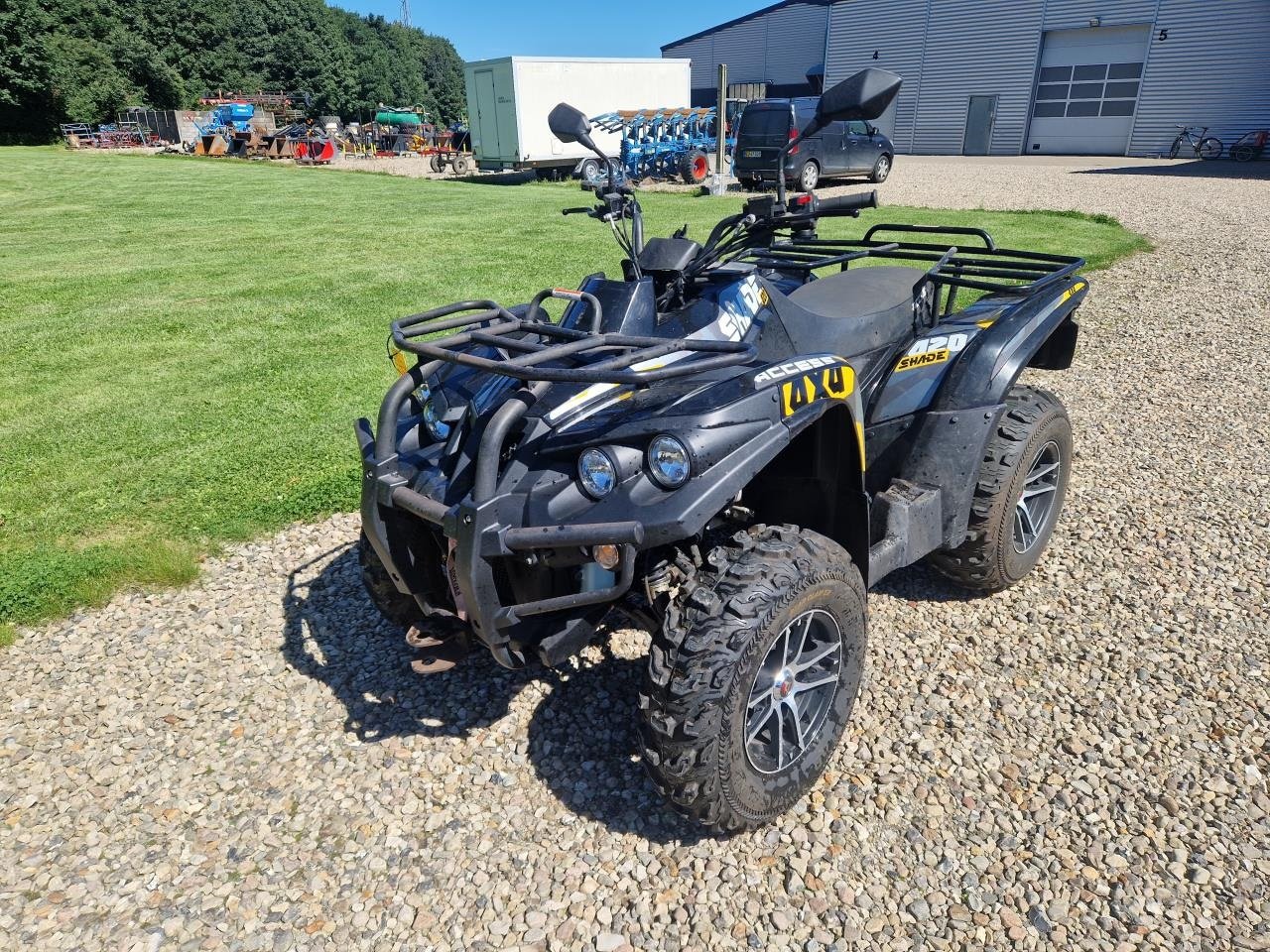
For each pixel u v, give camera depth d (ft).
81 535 13.80
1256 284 27.86
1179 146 84.84
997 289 11.02
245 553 13.38
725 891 7.54
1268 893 7.26
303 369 21.79
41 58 143.43
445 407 8.94
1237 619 10.98
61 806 8.68
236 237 42.24
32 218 49.75
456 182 70.44
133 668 10.82
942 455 10.20
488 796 8.68
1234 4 78.59
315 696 10.24
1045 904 7.27
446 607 9.30
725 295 8.83
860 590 8.29
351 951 7.11
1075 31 88.38
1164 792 8.34
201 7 196.13
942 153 100.94
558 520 7.23
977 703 9.67
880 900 7.41
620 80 72.18
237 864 7.98
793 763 8.14
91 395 20.24
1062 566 12.35
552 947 7.10
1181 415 17.80
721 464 7.03
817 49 136.67
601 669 10.49
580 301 8.75
